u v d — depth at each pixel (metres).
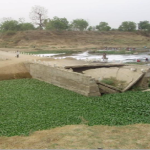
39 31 113.00
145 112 16.33
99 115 16.12
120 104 18.27
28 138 12.45
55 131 13.37
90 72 28.03
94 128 13.67
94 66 29.00
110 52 74.56
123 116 15.83
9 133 13.26
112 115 16.05
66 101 19.83
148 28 141.25
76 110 17.39
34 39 106.06
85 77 21.72
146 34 136.75
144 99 19.31
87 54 70.31
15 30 118.19
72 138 12.25
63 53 74.06
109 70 27.47
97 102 19.36
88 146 11.24
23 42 103.62
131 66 28.22
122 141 11.77
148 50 82.50
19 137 12.65
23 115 16.42
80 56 63.41
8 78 31.11
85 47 98.31
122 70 26.81
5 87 25.34
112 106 18.06
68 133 12.94
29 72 33.31
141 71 24.72
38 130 13.66
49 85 26.64
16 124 14.65
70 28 133.88
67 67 27.30
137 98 19.72
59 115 16.27
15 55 50.00
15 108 18.09
